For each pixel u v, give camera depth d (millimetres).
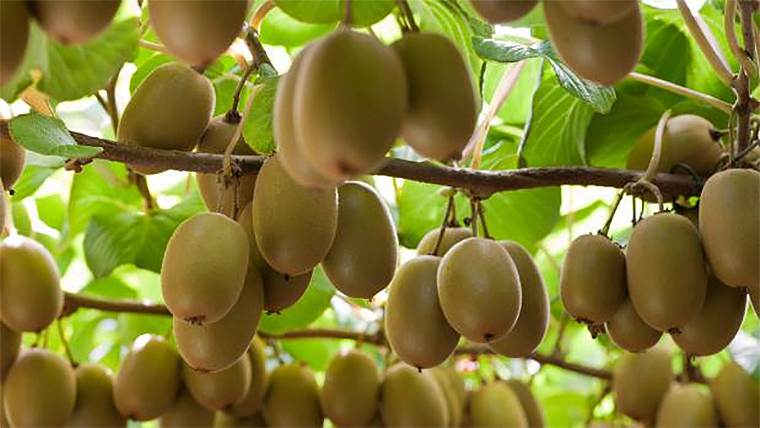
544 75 1374
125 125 1125
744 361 1385
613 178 1197
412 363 1139
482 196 1186
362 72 869
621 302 1137
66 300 1405
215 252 1028
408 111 917
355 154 865
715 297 1122
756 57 1181
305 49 911
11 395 1288
